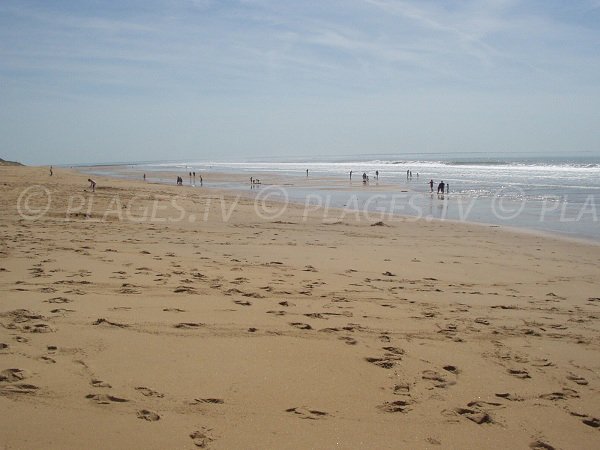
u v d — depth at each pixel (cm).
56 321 539
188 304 640
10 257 890
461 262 1133
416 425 373
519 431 375
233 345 503
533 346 563
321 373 451
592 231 1766
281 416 370
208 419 357
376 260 1105
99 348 470
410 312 676
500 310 716
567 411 410
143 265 882
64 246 1048
